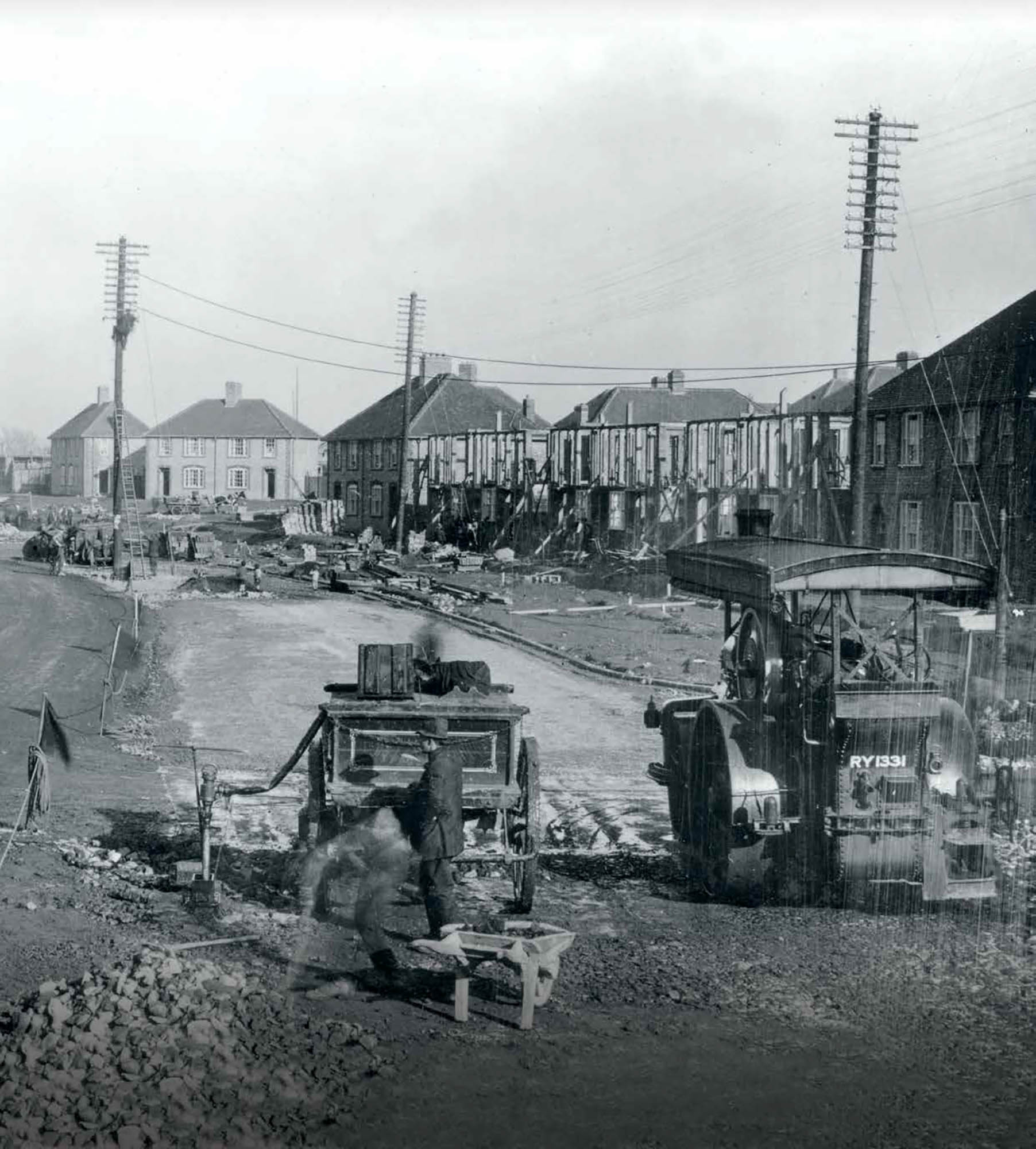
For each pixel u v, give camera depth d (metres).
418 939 10.20
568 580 50.94
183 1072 7.27
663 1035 8.51
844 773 10.73
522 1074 7.81
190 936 10.23
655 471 54.28
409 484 77.00
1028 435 39.78
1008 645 23.88
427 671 12.30
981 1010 8.99
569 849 14.25
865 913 11.42
